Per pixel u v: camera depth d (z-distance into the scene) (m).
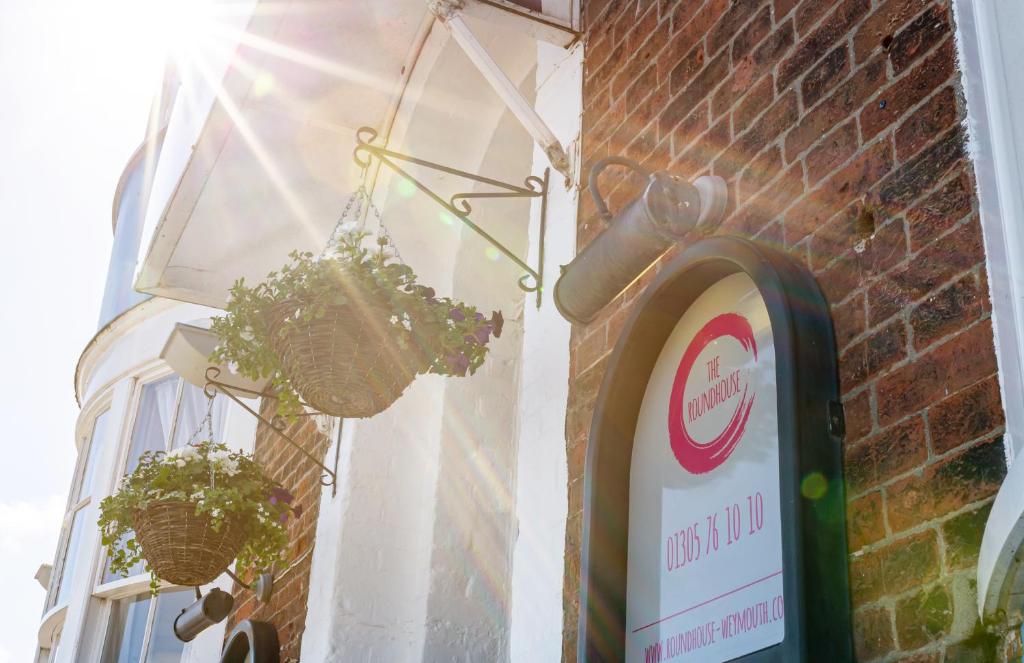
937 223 2.05
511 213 4.80
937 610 1.84
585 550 2.70
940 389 1.95
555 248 3.48
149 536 4.01
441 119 4.64
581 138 3.51
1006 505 1.58
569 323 3.31
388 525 4.62
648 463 2.71
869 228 2.22
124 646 6.87
